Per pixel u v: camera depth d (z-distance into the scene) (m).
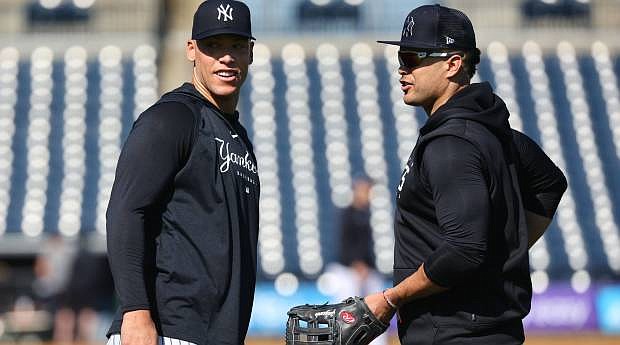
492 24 88.69
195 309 15.87
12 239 72.94
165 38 87.81
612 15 89.12
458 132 15.50
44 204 75.50
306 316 16.28
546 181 17.56
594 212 77.12
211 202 16.11
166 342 15.76
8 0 87.50
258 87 85.31
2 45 87.06
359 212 45.00
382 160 79.69
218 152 16.28
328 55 87.94
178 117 16.05
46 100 83.56
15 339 59.16
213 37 16.70
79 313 56.75
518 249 15.97
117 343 15.80
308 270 70.69
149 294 15.87
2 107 82.88
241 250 16.38
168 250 15.99
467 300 15.70
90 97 83.69
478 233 15.07
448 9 16.58
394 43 16.59
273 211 75.69
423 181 15.72
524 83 85.69
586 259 73.19
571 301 62.19
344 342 16.03
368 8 89.00
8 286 63.22
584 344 56.03
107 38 87.25
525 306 16.03
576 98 84.94
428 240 15.85
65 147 79.94
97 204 75.50
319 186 77.69
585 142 82.06
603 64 87.56
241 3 16.94
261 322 62.22
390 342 50.03
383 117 83.38
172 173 15.94
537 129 82.75
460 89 16.52
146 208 15.76
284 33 88.94
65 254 60.19
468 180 15.23
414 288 15.59
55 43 87.25
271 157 79.88
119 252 15.53
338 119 83.12
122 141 80.31
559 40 88.75
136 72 85.12
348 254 44.78
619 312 62.28
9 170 78.19
